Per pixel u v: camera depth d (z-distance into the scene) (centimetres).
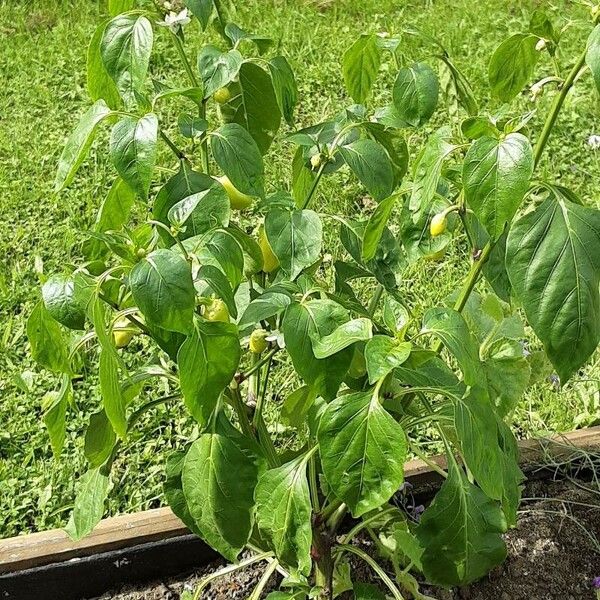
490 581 215
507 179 124
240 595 213
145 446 247
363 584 178
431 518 161
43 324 137
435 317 134
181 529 214
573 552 221
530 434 251
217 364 128
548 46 148
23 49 473
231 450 152
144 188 130
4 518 227
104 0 533
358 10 526
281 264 147
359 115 175
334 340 129
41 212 349
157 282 116
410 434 245
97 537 209
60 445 156
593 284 131
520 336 201
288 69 161
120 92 143
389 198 154
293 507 150
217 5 157
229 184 158
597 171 370
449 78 174
